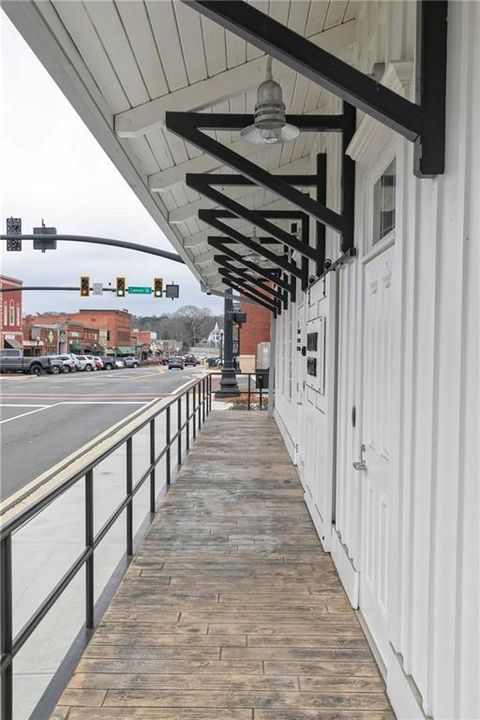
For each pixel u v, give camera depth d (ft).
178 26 9.19
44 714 7.57
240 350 109.81
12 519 6.50
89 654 9.21
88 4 7.98
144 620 10.37
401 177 7.63
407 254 7.48
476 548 5.29
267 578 12.26
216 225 19.62
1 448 31.65
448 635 5.90
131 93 10.94
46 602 7.47
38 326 188.24
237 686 8.36
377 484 9.16
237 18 5.95
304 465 19.04
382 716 7.71
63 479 8.22
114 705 7.92
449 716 5.83
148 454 27.96
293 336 24.53
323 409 14.08
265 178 11.05
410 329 7.24
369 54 10.24
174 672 8.72
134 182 15.06
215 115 11.12
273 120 9.77
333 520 13.34
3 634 6.46
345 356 11.94
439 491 6.25
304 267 19.69
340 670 8.80
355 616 10.54
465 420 5.54
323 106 15.51
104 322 266.98
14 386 86.38
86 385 88.99
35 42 8.02
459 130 5.68
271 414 40.68
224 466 23.82
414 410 7.14
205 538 14.85
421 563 6.82
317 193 15.64
